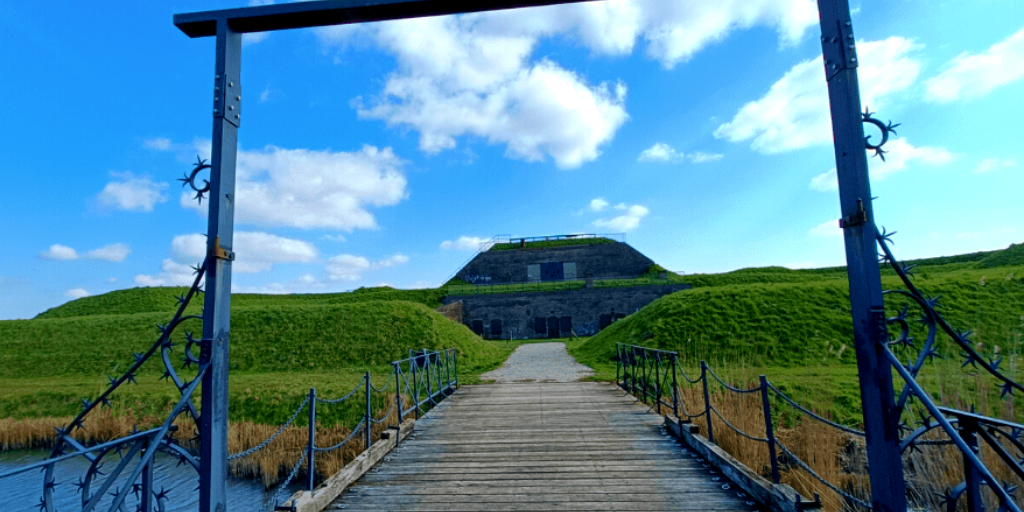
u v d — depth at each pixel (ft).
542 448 23.25
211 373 10.23
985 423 8.85
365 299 153.38
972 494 9.11
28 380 71.51
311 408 17.95
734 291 76.07
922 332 55.11
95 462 10.20
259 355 74.49
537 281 161.17
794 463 23.29
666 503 16.22
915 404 20.49
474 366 68.13
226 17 11.16
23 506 31.78
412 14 11.36
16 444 43.62
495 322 137.59
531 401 36.65
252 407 46.96
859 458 22.12
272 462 33.37
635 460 21.03
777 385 38.86
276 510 14.89
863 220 9.05
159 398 48.91
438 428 28.09
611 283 144.36
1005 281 67.56
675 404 26.16
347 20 11.46
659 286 135.54
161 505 10.31
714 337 65.36
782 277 151.74
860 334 9.23
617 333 80.07
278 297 167.53
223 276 10.71
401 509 16.17
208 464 10.04
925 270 114.52
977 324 55.26
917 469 16.96
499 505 16.34
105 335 85.46
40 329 89.71
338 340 77.51
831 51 9.86
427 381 35.86
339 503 16.81
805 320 65.82
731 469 18.11
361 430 37.45
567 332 135.33
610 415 30.55
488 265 164.35
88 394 54.65
